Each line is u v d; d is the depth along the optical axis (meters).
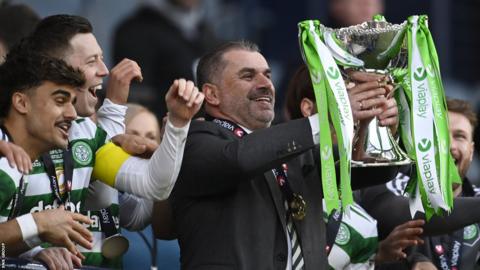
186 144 14.78
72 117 14.23
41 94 14.09
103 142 15.25
